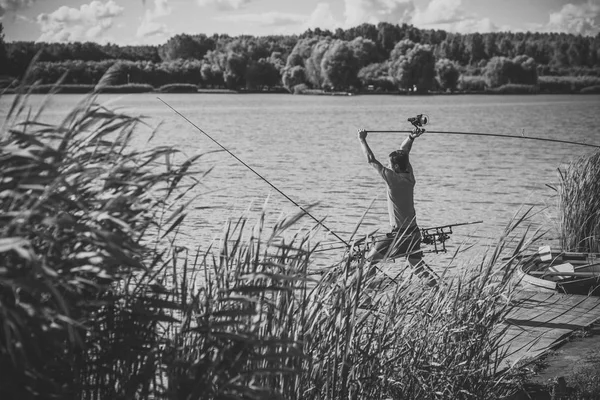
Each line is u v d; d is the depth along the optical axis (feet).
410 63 473.26
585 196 31.30
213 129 147.43
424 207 51.26
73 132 8.94
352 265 13.96
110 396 9.33
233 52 506.89
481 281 15.62
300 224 42.39
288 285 11.28
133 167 9.30
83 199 8.79
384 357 13.53
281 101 358.02
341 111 239.50
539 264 27.12
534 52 616.80
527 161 82.12
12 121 8.97
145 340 9.23
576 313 22.70
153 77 444.96
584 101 347.97
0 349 7.84
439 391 13.96
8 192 8.14
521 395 15.83
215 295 11.00
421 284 15.96
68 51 325.21
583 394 16.19
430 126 160.66
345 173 71.97
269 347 10.58
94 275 8.87
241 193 56.54
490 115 208.64
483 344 15.14
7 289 7.99
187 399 9.07
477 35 630.74
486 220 44.83
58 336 8.16
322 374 12.29
